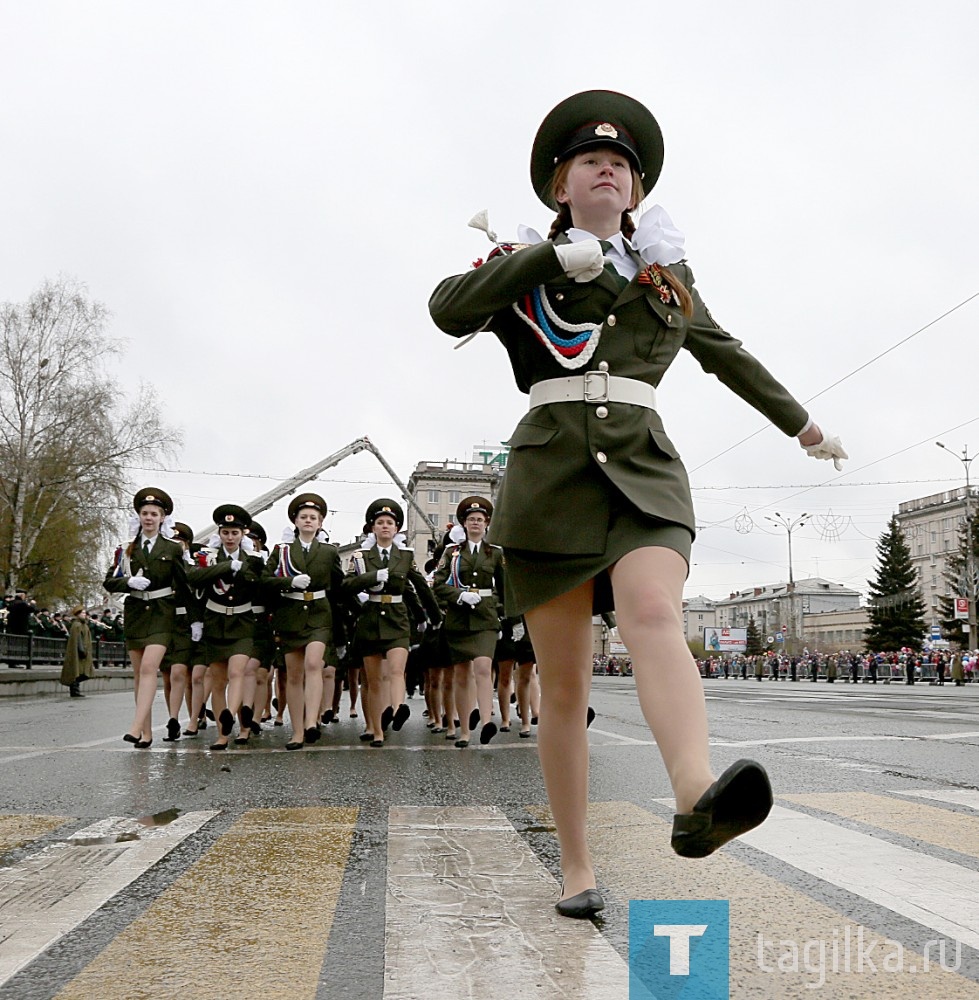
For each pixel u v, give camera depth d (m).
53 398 35.38
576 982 2.02
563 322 2.42
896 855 3.21
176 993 1.99
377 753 7.33
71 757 6.95
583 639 2.44
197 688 9.47
